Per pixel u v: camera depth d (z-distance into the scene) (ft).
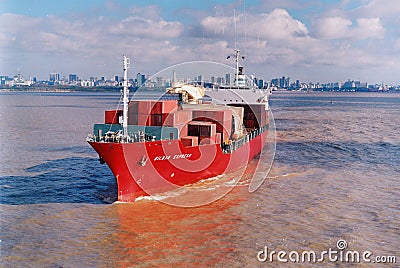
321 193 91.97
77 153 143.54
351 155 141.38
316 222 73.56
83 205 82.43
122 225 71.51
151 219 74.49
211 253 60.90
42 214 76.89
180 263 57.72
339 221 74.08
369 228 70.85
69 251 61.11
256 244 64.08
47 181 102.42
